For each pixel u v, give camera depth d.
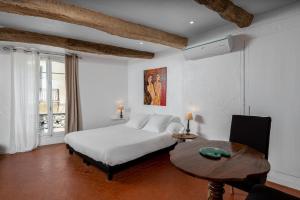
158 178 2.85
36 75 4.26
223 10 2.32
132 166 3.17
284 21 2.52
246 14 2.65
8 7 2.04
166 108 4.55
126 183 2.69
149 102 5.04
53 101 4.74
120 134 3.71
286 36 2.51
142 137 3.48
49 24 3.02
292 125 2.49
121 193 2.42
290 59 2.48
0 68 3.96
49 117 4.64
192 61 3.83
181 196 2.36
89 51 4.07
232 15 2.48
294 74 2.45
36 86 4.27
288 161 2.53
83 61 4.99
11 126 4.01
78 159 3.61
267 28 2.68
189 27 3.21
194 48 3.48
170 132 3.82
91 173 3.01
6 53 4.01
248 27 2.88
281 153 2.59
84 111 5.05
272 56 2.64
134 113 5.59
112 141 3.17
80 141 3.29
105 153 2.71
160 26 3.14
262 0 2.37
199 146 2.04
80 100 4.94
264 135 2.10
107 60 5.44
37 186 2.58
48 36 3.49
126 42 4.04
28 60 4.18
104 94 5.41
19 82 4.05
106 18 2.64
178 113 4.24
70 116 4.68
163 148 3.58
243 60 2.96
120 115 5.64
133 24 2.94
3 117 4.02
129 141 3.17
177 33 3.51
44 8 2.14
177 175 2.96
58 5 2.23
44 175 2.92
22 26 3.10
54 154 3.90
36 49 4.24
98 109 5.30
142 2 2.34
